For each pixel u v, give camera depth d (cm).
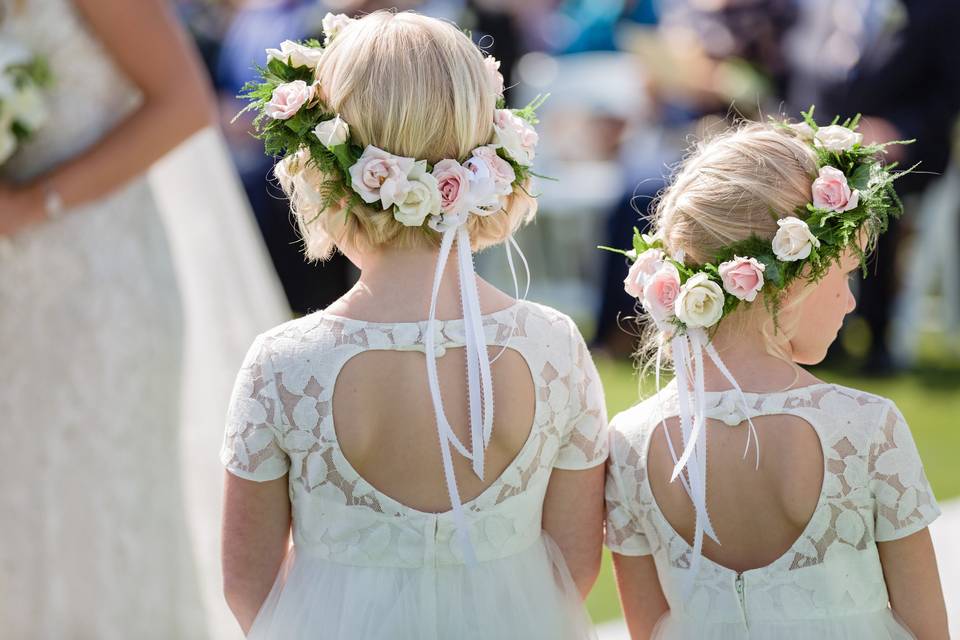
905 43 1088
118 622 520
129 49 502
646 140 1200
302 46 380
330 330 363
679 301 368
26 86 483
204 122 516
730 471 372
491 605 364
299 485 365
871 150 386
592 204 1262
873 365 1141
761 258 366
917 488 367
